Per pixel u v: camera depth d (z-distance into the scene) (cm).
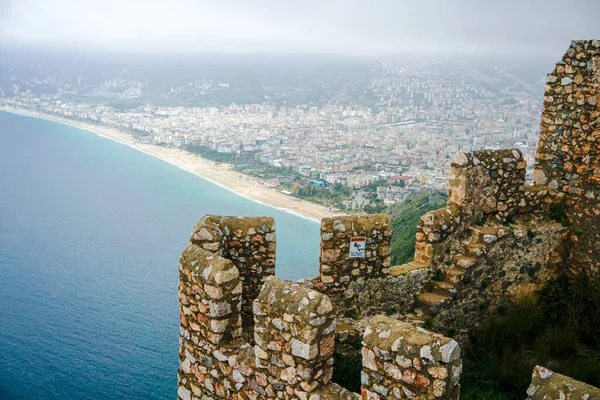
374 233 812
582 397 416
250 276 757
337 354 764
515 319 896
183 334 670
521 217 976
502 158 941
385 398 477
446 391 441
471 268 891
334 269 799
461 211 909
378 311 845
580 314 901
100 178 8931
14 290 4428
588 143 947
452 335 883
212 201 6619
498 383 772
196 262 634
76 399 2898
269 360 555
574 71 959
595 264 946
